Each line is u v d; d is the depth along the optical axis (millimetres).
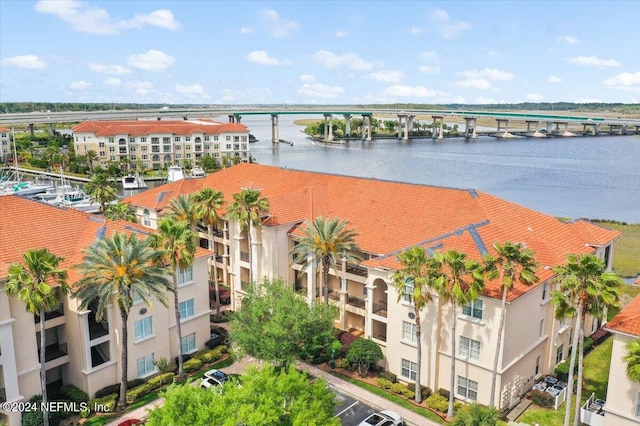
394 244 49781
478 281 36219
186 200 59094
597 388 43219
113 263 38500
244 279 60375
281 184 68125
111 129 175625
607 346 50719
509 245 36062
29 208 46469
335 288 56469
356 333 53000
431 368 42125
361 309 50969
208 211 57875
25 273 34312
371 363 45469
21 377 38531
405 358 43906
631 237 93500
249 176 73750
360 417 39594
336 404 31031
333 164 195875
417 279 37844
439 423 38656
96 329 43031
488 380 39219
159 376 44656
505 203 52906
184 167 167875
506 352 39000
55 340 43875
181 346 45625
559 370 44969
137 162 171375
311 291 53562
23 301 34875
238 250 59344
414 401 41656
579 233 52781
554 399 40250
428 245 44031
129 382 43062
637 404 33375
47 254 34844
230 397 26391
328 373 46281
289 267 53562
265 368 29031
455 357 41000
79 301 39844
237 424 25406
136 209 72000
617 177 173375
